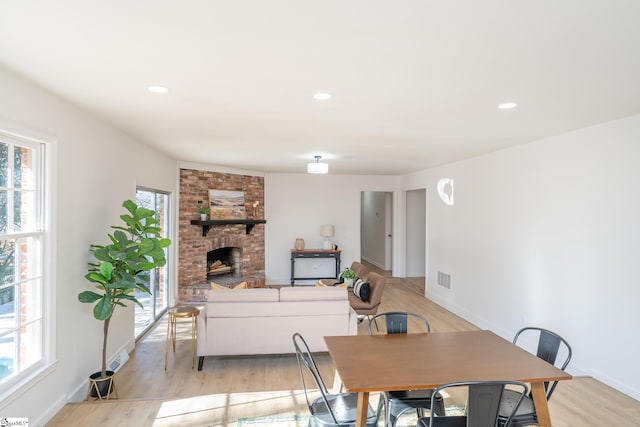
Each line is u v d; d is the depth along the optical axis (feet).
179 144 16.53
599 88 8.84
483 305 18.61
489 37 6.31
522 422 7.90
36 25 6.00
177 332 17.72
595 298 12.43
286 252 29.07
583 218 12.85
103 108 10.86
